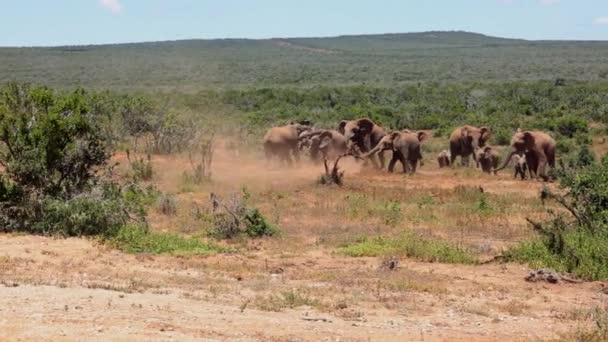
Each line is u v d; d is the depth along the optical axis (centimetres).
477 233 1856
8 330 892
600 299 1247
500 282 1354
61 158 1734
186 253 1520
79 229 1631
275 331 966
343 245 1666
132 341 877
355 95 6825
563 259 1465
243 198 2239
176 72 11019
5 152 1845
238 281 1295
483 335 1009
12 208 1669
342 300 1166
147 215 1881
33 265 1339
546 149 3250
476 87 7575
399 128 5238
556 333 1027
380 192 2505
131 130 3459
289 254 1566
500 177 3281
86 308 1013
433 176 3166
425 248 1575
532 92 6838
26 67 11056
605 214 1633
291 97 6581
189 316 1011
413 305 1162
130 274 1305
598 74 10050
